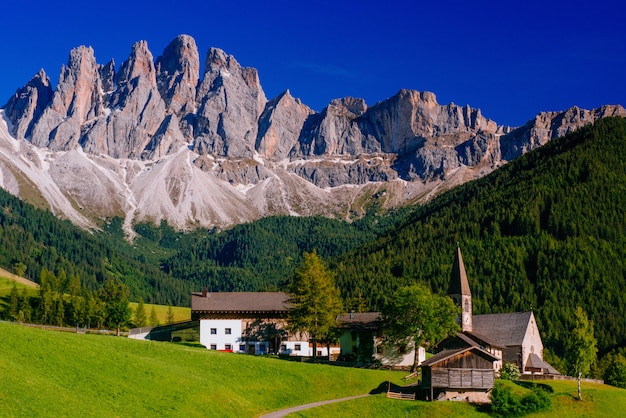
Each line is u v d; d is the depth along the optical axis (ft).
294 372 368.89
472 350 376.48
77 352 306.35
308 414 316.19
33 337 309.42
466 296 540.52
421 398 369.71
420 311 433.48
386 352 463.01
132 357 324.60
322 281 460.14
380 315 493.36
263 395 333.83
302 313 458.91
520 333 541.75
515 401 352.69
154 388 294.87
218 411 293.43
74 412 244.42
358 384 372.99
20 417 226.99
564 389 416.46
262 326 508.94
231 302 517.55
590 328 406.41
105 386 280.72
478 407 351.87
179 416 273.33
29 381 256.52
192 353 364.38
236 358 371.56
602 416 367.25
